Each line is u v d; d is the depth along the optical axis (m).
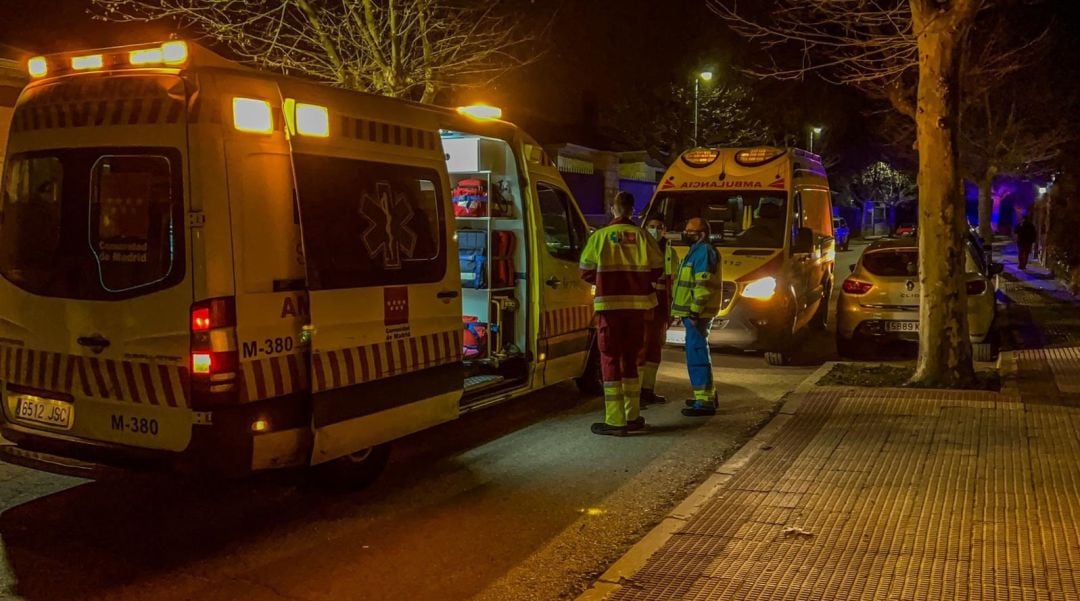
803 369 10.85
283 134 5.03
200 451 4.64
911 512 5.22
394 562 4.87
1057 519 5.05
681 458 6.84
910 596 4.07
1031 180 35.69
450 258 6.26
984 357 11.02
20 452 5.21
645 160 34.31
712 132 32.34
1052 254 22.94
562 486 6.17
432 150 6.21
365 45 13.82
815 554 4.62
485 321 7.41
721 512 5.31
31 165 5.16
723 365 11.19
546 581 4.62
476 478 6.36
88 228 4.94
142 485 6.11
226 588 4.52
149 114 4.76
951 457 6.37
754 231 11.35
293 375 5.00
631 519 5.52
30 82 5.26
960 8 8.38
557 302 7.88
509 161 7.45
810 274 12.40
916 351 12.22
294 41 13.54
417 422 5.96
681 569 4.48
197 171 4.62
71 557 4.88
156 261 4.72
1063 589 4.11
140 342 4.76
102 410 4.91
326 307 5.13
